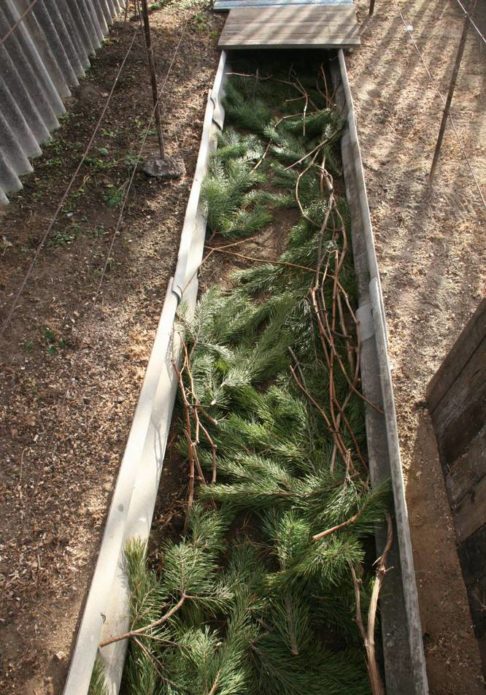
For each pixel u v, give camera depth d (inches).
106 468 108.9
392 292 139.6
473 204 163.5
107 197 162.9
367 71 222.5
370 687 83.0
